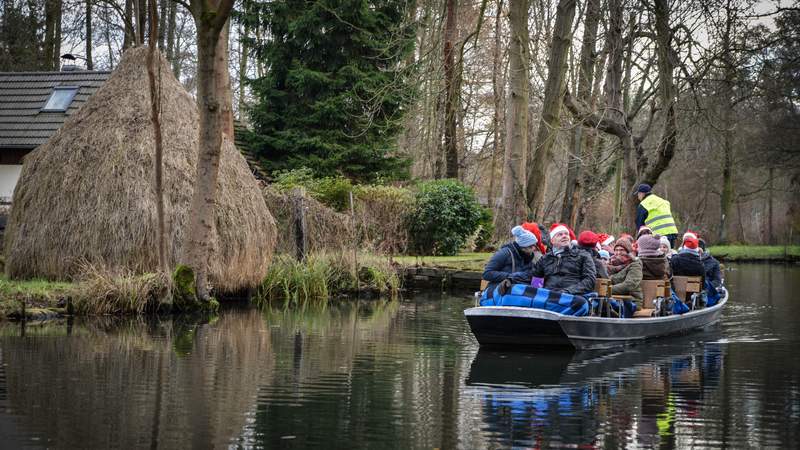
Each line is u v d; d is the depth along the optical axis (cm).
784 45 2381
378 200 2523
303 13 2809
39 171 1664
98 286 1452
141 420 707
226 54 2547
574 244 1291
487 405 796
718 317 1608
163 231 1515
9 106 2633
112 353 1050
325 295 1886
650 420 747
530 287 1197
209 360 1015
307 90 2850
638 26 2098
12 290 1424
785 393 877
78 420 704
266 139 2855
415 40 2812
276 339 1215
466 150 4000
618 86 2223
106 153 1630
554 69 2117
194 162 1681
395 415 745
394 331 1341
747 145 4691
